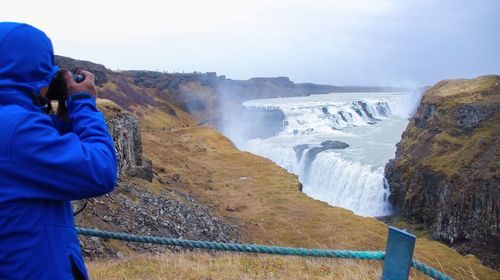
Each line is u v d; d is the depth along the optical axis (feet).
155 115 415.44
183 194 150.20
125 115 136.26
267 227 132.87
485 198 211.82
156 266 36.45
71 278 7.64
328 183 288.71
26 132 7.16
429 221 233.35
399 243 12.25
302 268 36.81
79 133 8.26
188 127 405.18
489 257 203.10
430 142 270.87
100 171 7.70
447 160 240.73
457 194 220.23
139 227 85.97
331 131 443.73
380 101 576.61
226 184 186.09
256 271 35.42
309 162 318.45
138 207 98.02
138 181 127.85
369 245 118.01
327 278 31.65
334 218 139.03
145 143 242.17
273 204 157.48
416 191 241.96
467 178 221.66
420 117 317.42
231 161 241.14
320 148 327.47
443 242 220.02
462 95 305.32
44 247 7.29
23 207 7.14
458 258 114.93
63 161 7.29
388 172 265.13
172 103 563.48
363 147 339.36
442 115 286.05
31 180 7.18
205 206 145.18
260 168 223.30
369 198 260.42
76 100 8.60
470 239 212.84
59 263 7.43
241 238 118.11
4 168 7.03
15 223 7.08
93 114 8.51
